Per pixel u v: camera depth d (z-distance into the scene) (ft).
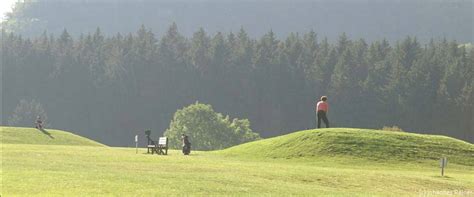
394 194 130.72
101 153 196.44
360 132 233.14
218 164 166.61
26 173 118.01
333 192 123.13
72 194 96.94
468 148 229.86
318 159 208.13
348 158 208.54
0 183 103.40
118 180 115.55
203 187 114.11
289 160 209.15
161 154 220.43
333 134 228.84
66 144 317.01
